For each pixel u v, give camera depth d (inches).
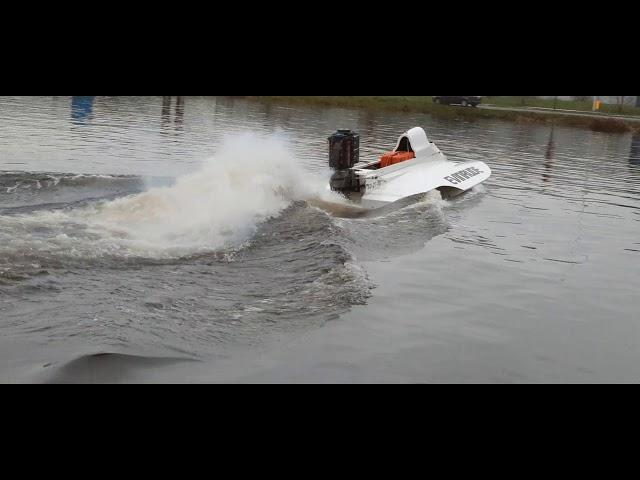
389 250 422.3
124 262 340.5
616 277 407.2
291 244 395.9
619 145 1354.6
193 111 1418.6
